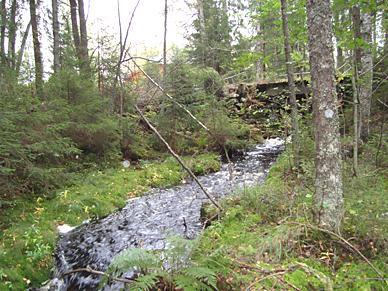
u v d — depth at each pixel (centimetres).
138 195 878
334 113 399
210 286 340
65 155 945
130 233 633
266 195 586
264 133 1409
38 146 665
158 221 685
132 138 1186
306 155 810
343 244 371
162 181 980
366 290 319
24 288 444
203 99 1273
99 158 1041
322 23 392
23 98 724
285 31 766
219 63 1764
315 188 415
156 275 346
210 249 434
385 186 553
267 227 488
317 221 407
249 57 885
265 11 875
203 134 1291
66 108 842
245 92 1412
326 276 335
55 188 780
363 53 808
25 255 499
